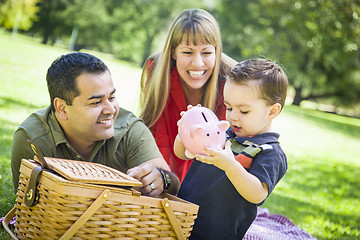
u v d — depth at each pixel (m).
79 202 1.56
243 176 1.83
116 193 1.61
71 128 2.08
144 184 1.95
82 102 1.99
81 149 2.19
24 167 1.76
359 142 11.36
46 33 34.34
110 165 2.26
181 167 3.03
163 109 3.02
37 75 10.30
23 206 1.72
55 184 1.54
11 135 4.39
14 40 20.91
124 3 35.50
